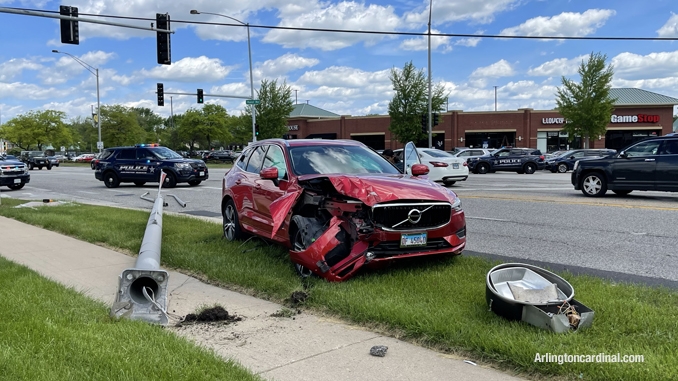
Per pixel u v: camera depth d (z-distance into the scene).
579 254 6.72
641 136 53.59
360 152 6.84
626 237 7.79
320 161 6.35
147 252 4.88
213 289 5.32
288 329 4.11
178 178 20.22
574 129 44.50
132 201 15.41
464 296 4.54
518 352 3.31
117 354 3.29
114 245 7.58
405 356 3.54
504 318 3.96
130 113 73.94
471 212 10.81
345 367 3.37
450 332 3.70
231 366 3.25
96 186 22.30
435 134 57.66
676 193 14.72
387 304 4.27
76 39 19.69
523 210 10.99
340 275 5.12
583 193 14.12
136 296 4.28
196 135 76.94
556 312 3.88
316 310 4.54
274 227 5.21
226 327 4.18
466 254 6.76
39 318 3.97
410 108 44.41
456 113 55.94
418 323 3.88
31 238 8.32
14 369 3.02
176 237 7.91
